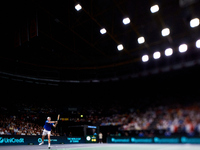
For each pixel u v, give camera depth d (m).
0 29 20.52
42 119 30.75
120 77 33.03
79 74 34.81
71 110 32.00
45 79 32.25
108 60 32.75
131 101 35.56
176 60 28.83
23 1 17.75
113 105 35.47
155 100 33.91
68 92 36.53
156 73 30.09
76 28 23.36
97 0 19.09
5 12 18.47
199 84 32.72
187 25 21.92
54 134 26.30
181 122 24.25
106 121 30.33
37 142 20.45
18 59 29.44
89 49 29.09
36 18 17.48
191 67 27.75
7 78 29.52
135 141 21.56
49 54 29.42
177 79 32.94
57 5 19.36
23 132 23.16
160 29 23.28
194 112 25.94
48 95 35.44
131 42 26.92
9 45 24.59
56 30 23.55
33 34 17.16
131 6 19.62
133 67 32.94
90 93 36.91
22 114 29.44
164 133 24.30
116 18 21.67
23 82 31.48
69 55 30.84
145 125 27.31
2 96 30.33
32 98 33.78
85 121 30.11
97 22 21.45
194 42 24.70
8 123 23.78
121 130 28.16
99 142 24.17
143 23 21.97
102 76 34.75
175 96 33.09
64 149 10.95
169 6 18.95
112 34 23.95
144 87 36.34
